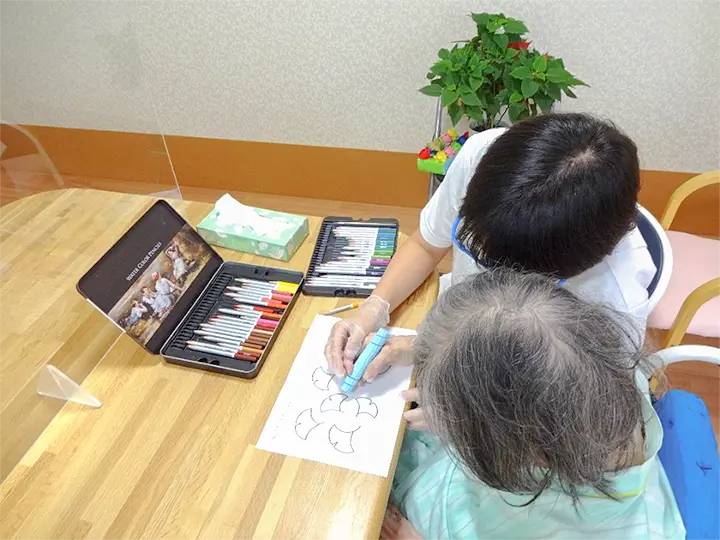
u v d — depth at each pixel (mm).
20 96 1459
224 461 726
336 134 2092
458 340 474
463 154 922
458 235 698
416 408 777
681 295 1236
